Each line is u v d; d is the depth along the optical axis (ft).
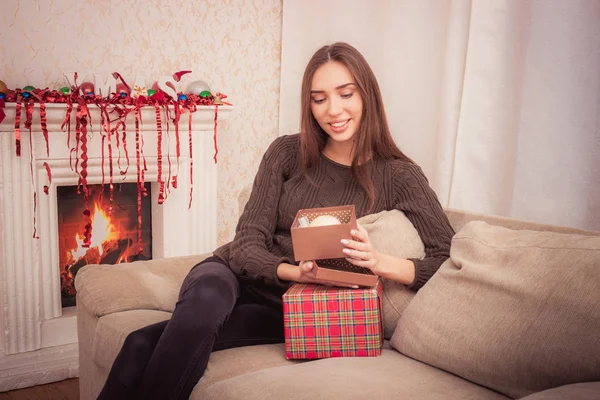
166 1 9.41
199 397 4.27
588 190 6.90
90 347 5.65
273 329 5.21
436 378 4.10
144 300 5.64
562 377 3.61
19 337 8.02
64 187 8.82
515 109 7.54
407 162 5.68
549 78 7.13
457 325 4.24
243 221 5.74
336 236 4.41
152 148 8.82
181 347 4.38
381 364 4.33
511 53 7.51
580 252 3.99
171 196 9.24
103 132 8.39
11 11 8.08
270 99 10.87
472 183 7.99
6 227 7.75
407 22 9.04
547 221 7.27
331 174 5.79
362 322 4.53
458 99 8.15
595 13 6.68
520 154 7.47
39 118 7.70
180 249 9.45
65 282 8.94
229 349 4.92
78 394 7.88
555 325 3.73
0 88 7.29
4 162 7.62
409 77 9.11
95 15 8.77
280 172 5.93
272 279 5.15
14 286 7.92
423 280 4.99
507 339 3.90
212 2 9.89
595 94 6.75
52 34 8.43
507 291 4.10
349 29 9.93
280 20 10.74
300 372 4.15
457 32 8.05
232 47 10.24
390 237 5.18
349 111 5.53
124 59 9.12
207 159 9.41
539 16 7.16
